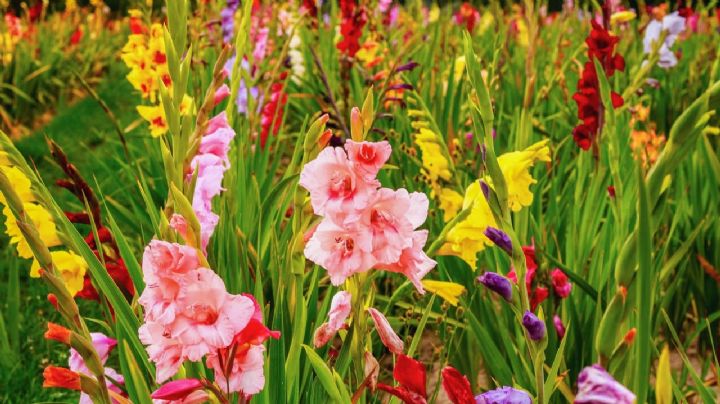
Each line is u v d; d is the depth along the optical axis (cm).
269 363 212
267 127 438
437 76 484
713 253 332
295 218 205
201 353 181
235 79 239
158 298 182
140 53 414
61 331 188
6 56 884
